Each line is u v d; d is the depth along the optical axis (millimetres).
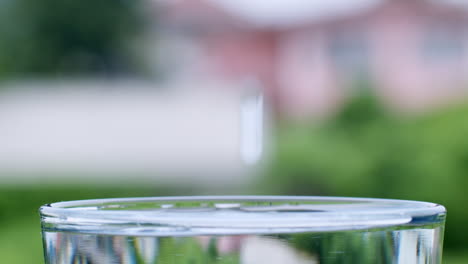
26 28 21891
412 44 16688
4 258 5391
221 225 466
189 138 10547
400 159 7332
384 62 16844
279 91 18203
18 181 10383
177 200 690
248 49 18922
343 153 8008
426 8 16594
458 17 16531
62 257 513
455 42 16594
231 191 9789
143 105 10875
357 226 477
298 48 17875
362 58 17031
